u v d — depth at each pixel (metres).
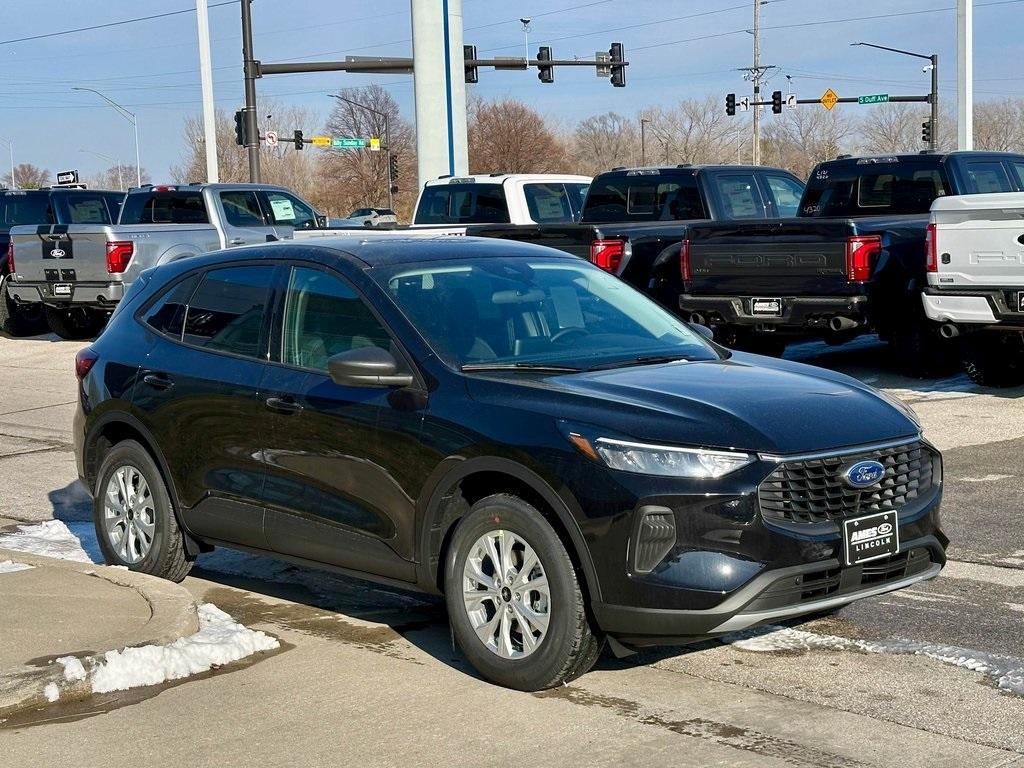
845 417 5.21
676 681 5.23
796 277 12.54
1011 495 8.38
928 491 5.41
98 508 7.07
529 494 5.16
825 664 5.41
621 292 6.64
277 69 36.19
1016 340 11.51
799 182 16.81
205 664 5.52
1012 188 14.38
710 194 15.27
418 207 18.03
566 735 4.68
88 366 7.16
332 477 5.81
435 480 5.38
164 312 6.93
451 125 23.27
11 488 9.74
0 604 6.12
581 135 97.44
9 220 22.86
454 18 23.09
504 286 6.19
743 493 4.81
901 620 6.00
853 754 4.45
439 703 5.05
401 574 5.62
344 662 5.60
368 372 5.49
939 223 11.50
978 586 6.51
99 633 5.66
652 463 4.86
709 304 13.13
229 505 6.31
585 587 4.98
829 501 5.01
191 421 6.45
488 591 5.23
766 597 4.84
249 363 6.29
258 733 4.78
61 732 4.83
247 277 6.54
